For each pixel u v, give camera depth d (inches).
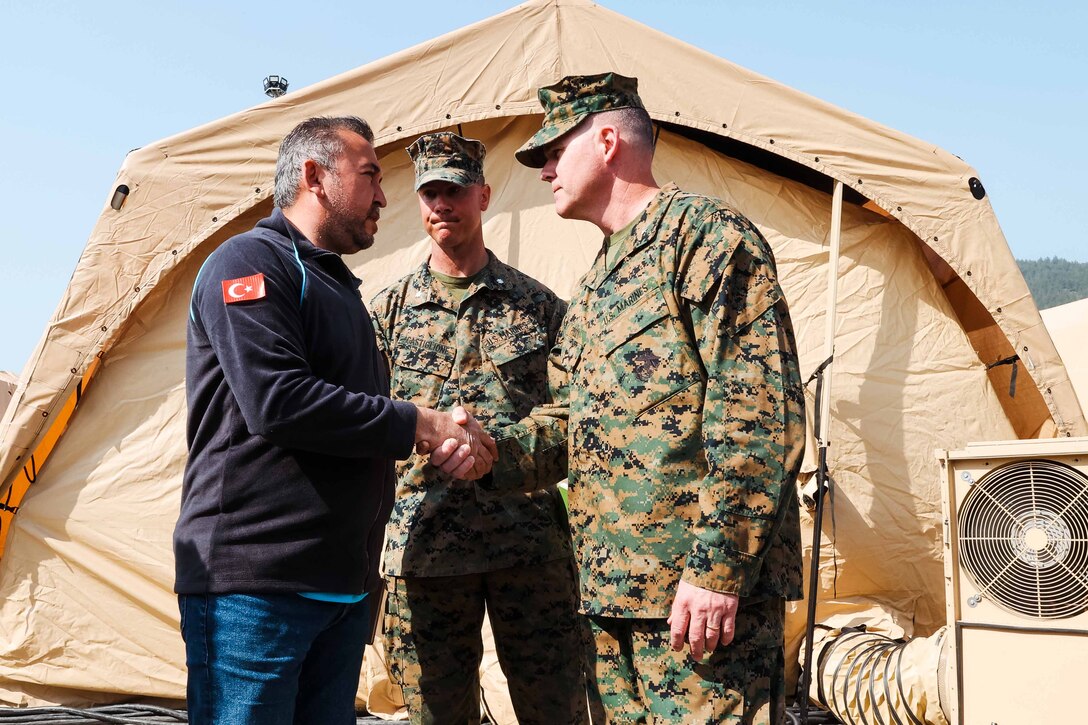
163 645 167.5
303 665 92.5
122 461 170.2
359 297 98.3
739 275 83.6
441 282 129.6
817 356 173.6
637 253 90.1
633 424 86.0
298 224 95.9
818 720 151.5
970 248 171.9
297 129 97.3
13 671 165.3
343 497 87.8
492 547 116.9
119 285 169.2
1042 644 106.0
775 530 80.0
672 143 182.1
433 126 176.4
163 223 171.0
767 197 180.9
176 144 172.4
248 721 82.1
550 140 95.7
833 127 174.2
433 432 93.7
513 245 177.9
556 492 123.1
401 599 119.9
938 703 126.0
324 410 83.3
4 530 167.2
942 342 175.9
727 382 81.4
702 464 84.2
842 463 169.3
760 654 83.2
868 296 177.3
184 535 86.0
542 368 127.8
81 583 167.9
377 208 99.0
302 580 84.9
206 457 86.7
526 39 177.9
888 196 172.9
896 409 172.2
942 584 167.6
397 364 127.3
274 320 85.0
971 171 173.0
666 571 83.4
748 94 175.9
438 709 119.1
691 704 81.4
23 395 164.7
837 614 164.1
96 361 171.3
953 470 114.0
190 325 89.8
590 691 91.4
